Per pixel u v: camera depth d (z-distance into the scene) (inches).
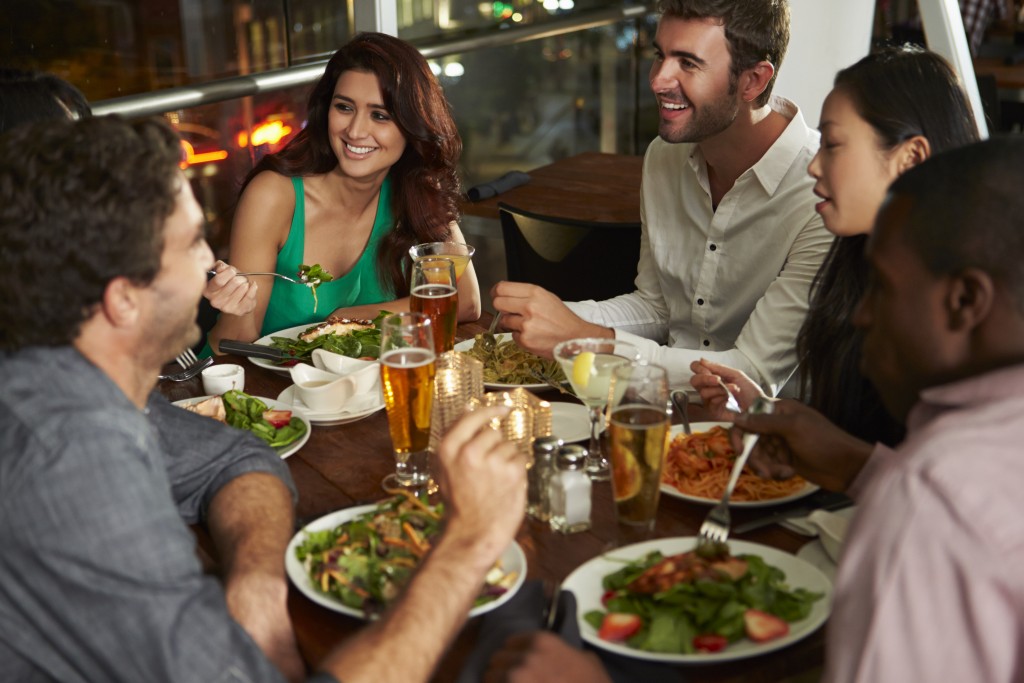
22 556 41.9
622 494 55.8
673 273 100.5
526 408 61.1
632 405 54.6
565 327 78.0
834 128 68.6
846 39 131.0
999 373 39.1
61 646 42.9
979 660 36.0
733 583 48.8
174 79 130.5
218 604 43.7
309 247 104.1
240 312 86.5
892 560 36.7
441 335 77.5
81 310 43.6
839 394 71.4
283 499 58.0
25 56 117.2
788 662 46.0
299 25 142.6
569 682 41.9
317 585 50.9
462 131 168.7
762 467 57.4
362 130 97.7
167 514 43.9
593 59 184.2
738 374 71.4
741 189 92.5
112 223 42.3
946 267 39.9
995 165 39.7
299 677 47.9
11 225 42.0
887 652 36.5
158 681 42.1
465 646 48.1
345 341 82.3
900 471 37.7
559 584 52.0
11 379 43.3
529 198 136.0
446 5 161.2
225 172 138.5
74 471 41.5
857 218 68.9
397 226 106.2
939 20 128.4
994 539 35.4
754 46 85.5
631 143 197.8
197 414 62.4
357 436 69.7
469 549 46.6
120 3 122.6
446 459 48.1
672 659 44.9
